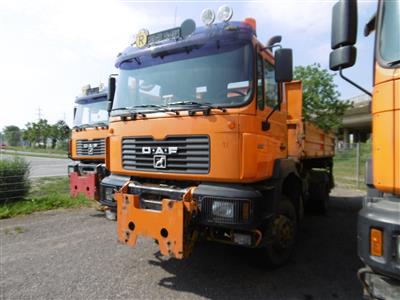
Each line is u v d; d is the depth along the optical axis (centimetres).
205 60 361
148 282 368
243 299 330
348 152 1786
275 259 402
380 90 228
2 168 794
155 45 395
